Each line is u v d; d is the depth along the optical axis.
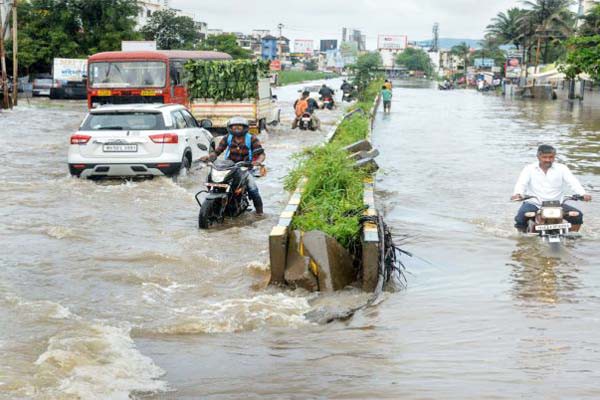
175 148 14.11
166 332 6.21
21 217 10.84
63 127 27.23
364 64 55.25
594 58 44.41
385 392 4.90
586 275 8.09
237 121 11.25
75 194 12.83
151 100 26.05
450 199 12.84
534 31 88.12
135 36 56.59
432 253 9.06
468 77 128.50
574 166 17.38
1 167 16.23
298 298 7.16
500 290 7.52
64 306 6.87
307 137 25.03
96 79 26.14
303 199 9.78
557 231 9.59
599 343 5.89
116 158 13.85
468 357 5.59
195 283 7.71
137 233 10.01
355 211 8.75
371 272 7.43
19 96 50.62
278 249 7.56
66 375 5.14
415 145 22.14
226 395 4.90
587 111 43.56
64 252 8.86
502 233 10.11
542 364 5.42
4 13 53.59
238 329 6.31
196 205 12.13
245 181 11.14
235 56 93.75
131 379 5.15
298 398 4.84
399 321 6.52
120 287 7.51
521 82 88.69
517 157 19.17
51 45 54.00
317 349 5.80
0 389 4.85
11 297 7.01
